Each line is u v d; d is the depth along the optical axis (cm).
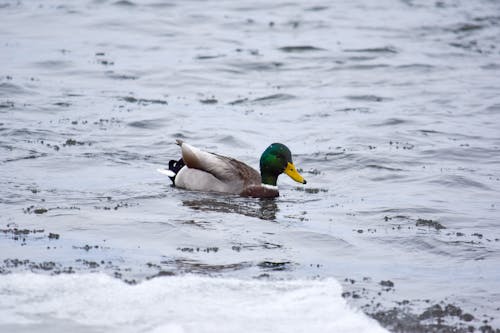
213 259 1189
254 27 3631
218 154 1805
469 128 2197
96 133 2048
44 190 1555
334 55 3150
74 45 3166
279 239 1300
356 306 1017
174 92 2573
